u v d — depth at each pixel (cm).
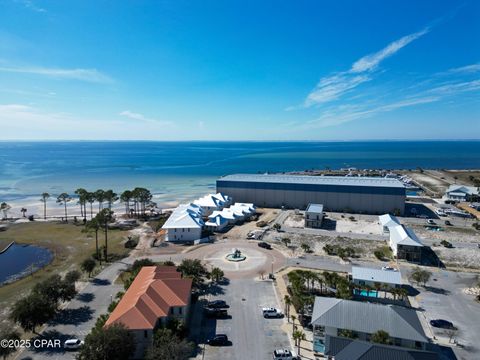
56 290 5809
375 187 13012
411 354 3941
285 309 5800
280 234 10475
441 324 5278
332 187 13538
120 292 6050
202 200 13725
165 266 6669
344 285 5934
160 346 4166
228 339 4925
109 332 4156
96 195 12375
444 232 10594
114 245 9762
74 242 10181
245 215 12519
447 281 7025
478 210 13638
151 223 12400
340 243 9544
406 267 7775
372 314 4672
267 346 4762
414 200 15788
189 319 5466
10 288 6981
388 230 10394
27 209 15125
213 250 9025
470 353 4631
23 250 9562
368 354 3941
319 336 4694
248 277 7194
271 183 14350
